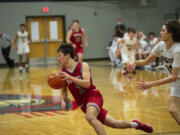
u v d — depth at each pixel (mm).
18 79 10758
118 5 19000
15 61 17328
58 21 18203
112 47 15609
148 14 19531
